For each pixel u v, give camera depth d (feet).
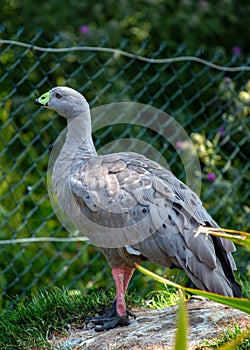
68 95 28.37
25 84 42.80
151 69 44.68
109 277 35.55
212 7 48.42
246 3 49.85
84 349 24.04
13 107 42.04
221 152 38.22
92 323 26.17
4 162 39.93
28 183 39.50
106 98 42.65
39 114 41.81
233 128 39.19
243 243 17.26
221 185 38.06
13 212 34.47
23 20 46.47
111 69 43.52
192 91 44.62
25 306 28.96
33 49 33.86
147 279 34.12
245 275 35.27
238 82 43.88
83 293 31.04
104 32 45.50
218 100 43.34
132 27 47.44
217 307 24.86
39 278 36.50
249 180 40.22
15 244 36.99
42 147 41.45
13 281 35.60
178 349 14.71
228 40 49.32
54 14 47.19
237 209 38.37
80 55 43.98
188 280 32.22
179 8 47.91
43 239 32.58
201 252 24.32
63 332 25.84
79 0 47.62
